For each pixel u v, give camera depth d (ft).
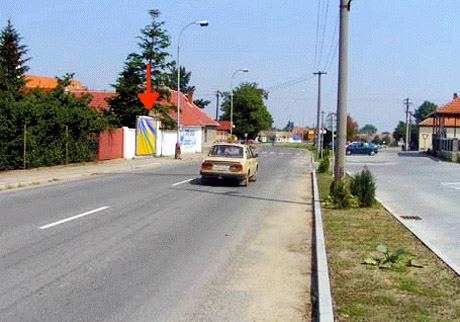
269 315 19.22
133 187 63.21
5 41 129.49
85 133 96.32
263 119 338.34
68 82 101.09
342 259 27.07
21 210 42.73
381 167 130.41
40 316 18.24
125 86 134.41
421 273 24.34
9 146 74.13
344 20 50.29
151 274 24.22
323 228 36.58
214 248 30.45
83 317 18.26
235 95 335.06
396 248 29.96
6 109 72.08
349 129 290.35
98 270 24.58
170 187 64.08
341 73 50.24
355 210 46.03
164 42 136.67
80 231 34.06
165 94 142.31
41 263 25.49
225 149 69.51
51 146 85.66
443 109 184.44
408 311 18.71
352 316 18.15
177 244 31.17
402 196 63.57
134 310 19.19
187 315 18.86
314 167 120.98
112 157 111.55
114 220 38.83
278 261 27.86
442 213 48.37
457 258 29.01
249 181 77.66
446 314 18.39
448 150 170.30
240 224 39.24
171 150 159.33
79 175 77.41
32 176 70.13
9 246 29.04
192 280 23.50
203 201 51.93
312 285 23.34
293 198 57.88
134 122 137.59
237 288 22.53
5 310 18.74
